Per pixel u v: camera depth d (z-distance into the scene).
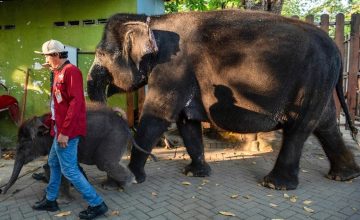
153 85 4.83
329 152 5.34
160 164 6.07
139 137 4.89
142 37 4.73
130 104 6.96
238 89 4.64
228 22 4.74
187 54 4.76
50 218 3.88
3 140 7.59
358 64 7.11
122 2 6.84
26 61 7.42
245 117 4.78
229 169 5.79
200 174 5.37
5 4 7.40
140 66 4.91
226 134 7.63
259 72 4.52
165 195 4.56
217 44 4.66
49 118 4.14
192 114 5.01
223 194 4.62
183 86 4.78
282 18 4.79
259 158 6.46
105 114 4.39
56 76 3.67
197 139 5.42
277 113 4.73
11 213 3.99
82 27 7.04
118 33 5.00
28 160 4.21
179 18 4.96
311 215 3.98
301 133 4.80
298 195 4.61
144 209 4.12
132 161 4.99
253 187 4.91
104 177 5.26
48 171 4.40
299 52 4.49
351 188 4.92
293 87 4.60
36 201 4.34
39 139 4.14
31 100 7.46
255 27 4.63
